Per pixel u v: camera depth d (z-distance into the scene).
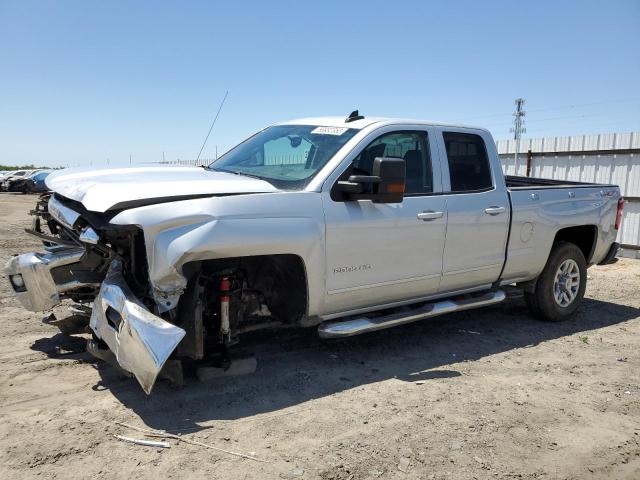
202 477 2.95
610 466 3.28
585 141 11.41
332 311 4.49
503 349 5.33
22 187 39.19
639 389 4.43
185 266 3.66
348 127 4.80
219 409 3.77
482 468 3.17
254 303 4.40
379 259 4.58
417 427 3.61
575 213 6.20
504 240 5.54
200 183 3.92
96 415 3.60
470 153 5.43
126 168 4.75
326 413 3.77
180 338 3.33
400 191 4.23
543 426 3.73
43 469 2.96
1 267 8.44
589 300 7.54
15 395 3.88
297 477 2.98
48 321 4.85
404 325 6.02
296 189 4.26
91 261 4.07
